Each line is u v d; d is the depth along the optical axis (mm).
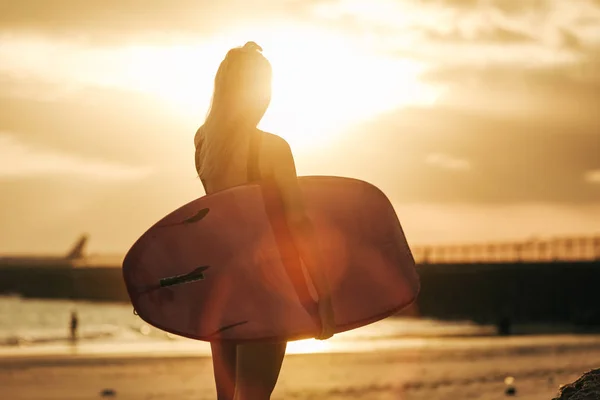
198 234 3781
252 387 3713
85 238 195625
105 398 21969
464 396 20078
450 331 81750
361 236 3939
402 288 3863
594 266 115375
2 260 194125
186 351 45500
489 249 131375
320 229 3932
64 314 118250
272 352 3727
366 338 65250
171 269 3766
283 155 3738
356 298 3818
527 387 21281
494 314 120312
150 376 28812
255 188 3734
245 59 3742
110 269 178000
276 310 3701
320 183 4012
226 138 3762
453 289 125312
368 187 4035
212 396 22453
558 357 36875
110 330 78062
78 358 38000
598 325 105000
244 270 3748
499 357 37438
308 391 22484
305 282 3754
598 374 5352
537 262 119375
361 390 22781
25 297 187875
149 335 69438
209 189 3912
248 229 3756
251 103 3740
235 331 3674
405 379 26219
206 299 3734
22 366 33250
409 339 63938
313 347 50062
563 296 116812
